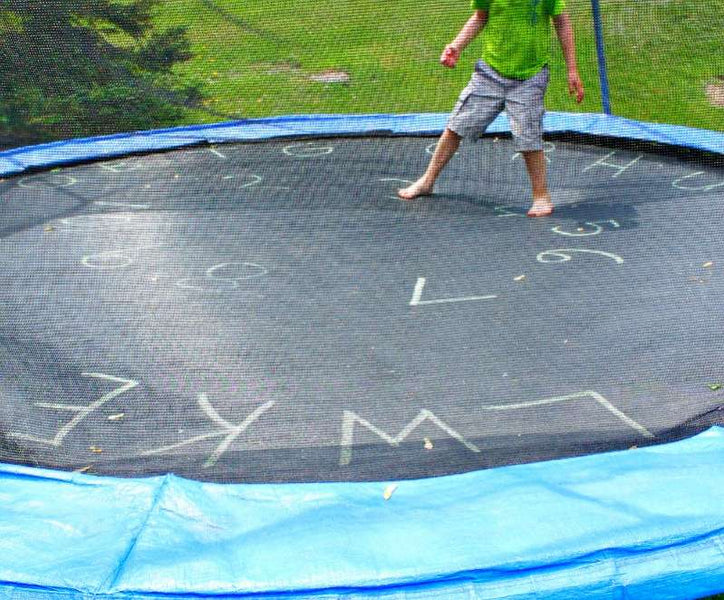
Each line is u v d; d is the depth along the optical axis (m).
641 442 2.11
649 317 2.74
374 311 2.83
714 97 5.29
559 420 2.22
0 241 3.47
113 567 1.62
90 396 2.38
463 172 4.26
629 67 5.48
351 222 3.63
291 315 2.81
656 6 5.59
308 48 5.31
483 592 1.58
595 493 1.81
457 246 3.36
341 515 1.78
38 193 4.02
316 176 4.23
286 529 1.73
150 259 3.29
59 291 3.02
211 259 3.28
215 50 5.06
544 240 3.39
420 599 1.57
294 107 5.28
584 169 4.26
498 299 2.90
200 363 2.54
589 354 2.54
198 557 1.65
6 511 1.81
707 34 5.45
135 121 4.80
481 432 2.18
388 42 5.46
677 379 2.40
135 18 4.50
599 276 3.05
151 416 2.28
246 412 2.29
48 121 4.59
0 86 4.39
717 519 1.71
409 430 2.20
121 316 2.83
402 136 4.83
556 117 4.90
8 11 4.23
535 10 3.52
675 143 4.39
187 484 1.89
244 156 4.53
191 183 4.14
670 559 1.64
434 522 1.74
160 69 4.78
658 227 3.47
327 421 2.24
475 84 3.72
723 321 2.70
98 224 3.63
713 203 3.71
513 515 1.74
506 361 2.52
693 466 1.90
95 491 1.88
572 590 1.60
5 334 2.73
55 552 1.67
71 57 4.45
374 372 2.47
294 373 2.47
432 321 2.76
